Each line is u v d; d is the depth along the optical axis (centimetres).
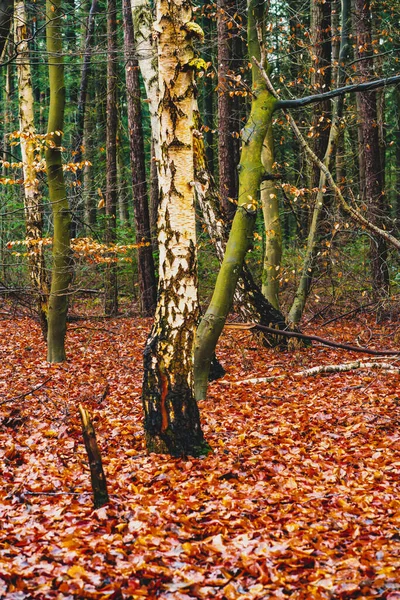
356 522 492
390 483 579
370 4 1728
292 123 991
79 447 721
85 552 445
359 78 1452
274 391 970
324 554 436
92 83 2806
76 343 1428
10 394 977
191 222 680
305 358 1204
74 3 1856
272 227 1368
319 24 1477
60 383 1071
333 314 1572
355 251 1628
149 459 667
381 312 1379
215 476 612
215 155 2488
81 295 1938
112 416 863
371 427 759
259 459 655
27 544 461
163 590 396
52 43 1163
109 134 1941
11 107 2366
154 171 2002
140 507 527
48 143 1128
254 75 1027
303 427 773
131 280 2134
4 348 1367
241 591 394
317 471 619
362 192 1658
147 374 689
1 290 1109
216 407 880
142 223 1834
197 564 432
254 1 1014
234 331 1452
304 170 1895
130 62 1762
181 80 665
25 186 1295
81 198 1280
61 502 546
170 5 660
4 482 595
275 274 1376
